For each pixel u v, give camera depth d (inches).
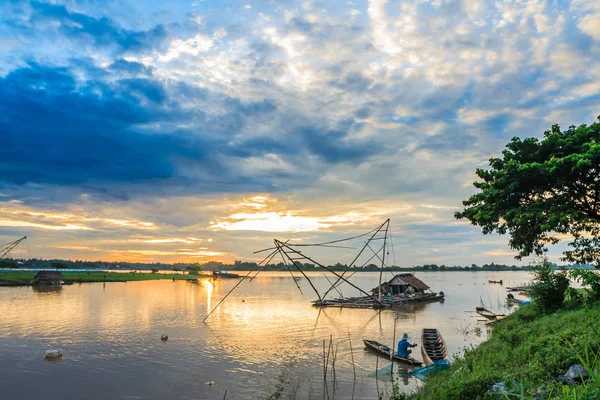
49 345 1131.9
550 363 464.4
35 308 1902.1
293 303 2379.4
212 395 748.6
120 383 812.6
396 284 2805.1
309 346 1160.8
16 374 864.3
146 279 4881.9
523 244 1057.5
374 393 755.4
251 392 767.1
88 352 1060.5
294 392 764.6
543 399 374.9
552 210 888.9
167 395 746.2
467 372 598.5
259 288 4040.4
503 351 690.2
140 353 1058.7
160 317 1691.7
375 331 1424.7
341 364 963.3
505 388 434.3
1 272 4284.0
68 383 808.9
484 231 1072.8
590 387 235.1
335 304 2210.9
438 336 1215.6
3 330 1344.7
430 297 2630.4
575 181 896.9
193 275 6830.7
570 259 1023.6
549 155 944.3
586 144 849.5
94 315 1707.7
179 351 1085.1
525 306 1272.1
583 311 706.2
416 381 818.8
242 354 1061.8
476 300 2657.5
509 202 994.1
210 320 1638.8
